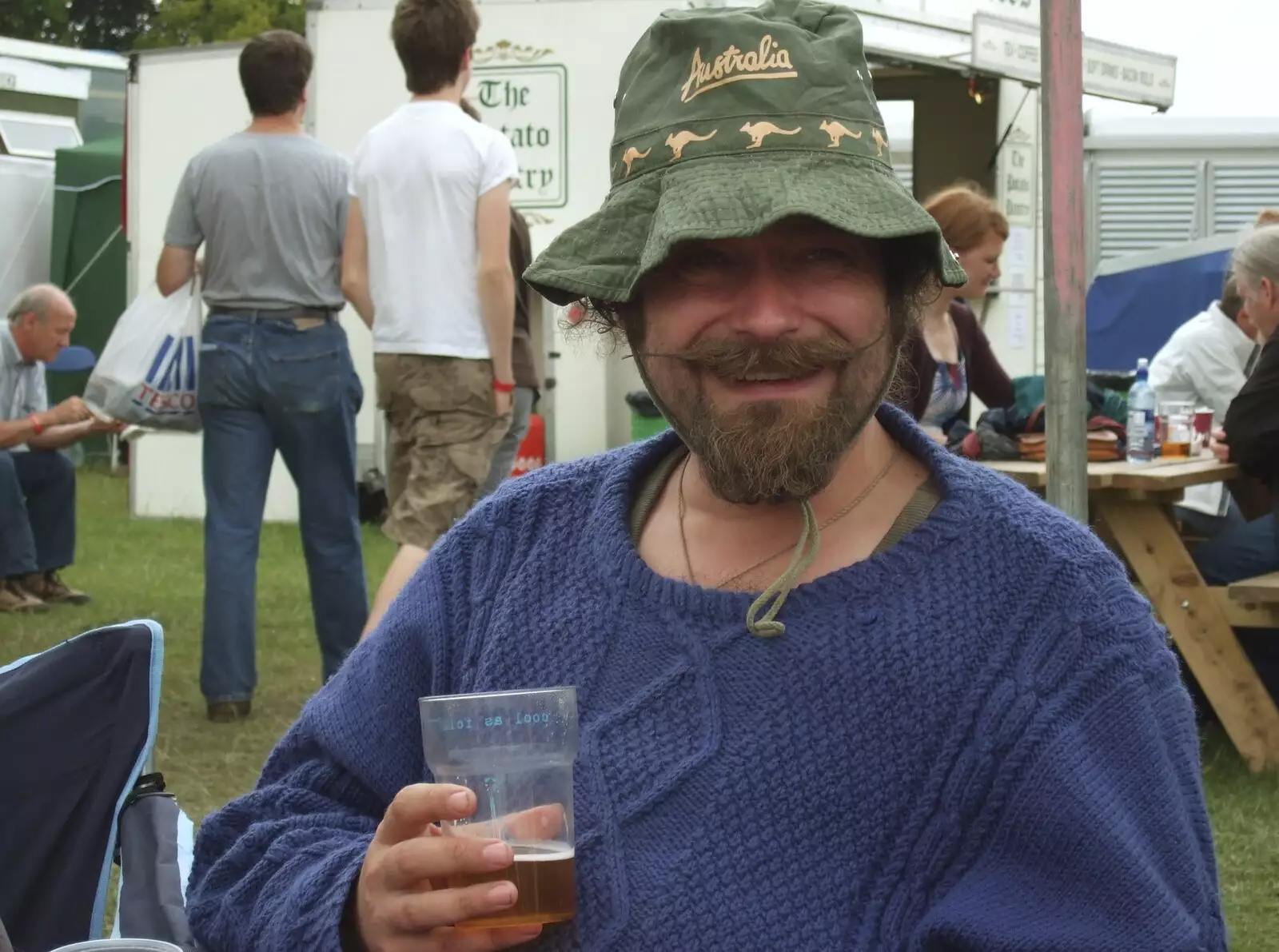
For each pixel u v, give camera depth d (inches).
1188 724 55.0
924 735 53.8
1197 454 225.8
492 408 181.0
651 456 64.3
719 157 55.0
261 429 186.4
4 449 259.1
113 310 515.8
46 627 245.9
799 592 55.9
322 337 184.2
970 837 53.1
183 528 387.5
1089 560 55.6
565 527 63.2
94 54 551.8
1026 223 412.5
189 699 197.3
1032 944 50.6
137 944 59.5
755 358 54.3
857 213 52.8
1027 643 54.2
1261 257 200.4
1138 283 471.2
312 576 189.3
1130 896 50.3
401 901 51.6
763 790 54.2
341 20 354.0
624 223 56.9
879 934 52.8
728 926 53.4
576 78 349.4
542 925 53.6
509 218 179.6
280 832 62.1
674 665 56.7
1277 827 152.4
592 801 55.6
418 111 180.1
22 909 82.0
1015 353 411.2
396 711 63.6
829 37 56.0
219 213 182.4
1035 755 52.5
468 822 51.8
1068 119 124.0
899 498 59.4
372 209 179.8
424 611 64.1
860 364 55.4
